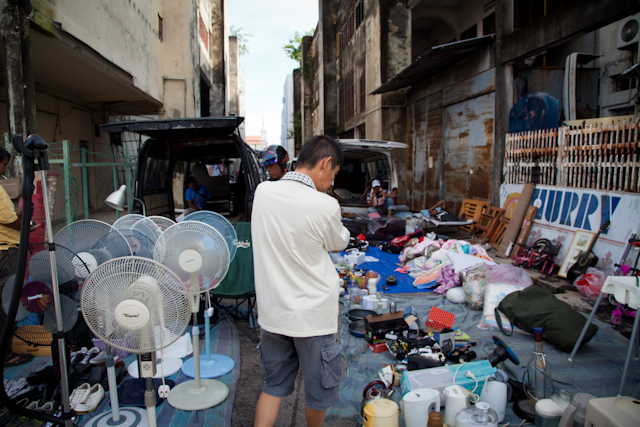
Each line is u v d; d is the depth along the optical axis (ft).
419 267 19.06
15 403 8.03
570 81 24.98
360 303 15.15
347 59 60.34
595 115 27.86
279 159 13.06
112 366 7.66
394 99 41.98
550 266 18.75
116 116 39.63
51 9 17.08
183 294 6.23
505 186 24.04
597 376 9.65
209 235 8.72
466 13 43.86
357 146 27.43
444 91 32.76
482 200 27.68
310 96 95.50
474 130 28.60
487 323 12.78
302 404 9.13
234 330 12.84
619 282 9.06
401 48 42.37
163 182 18.80
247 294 11.92
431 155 35.91
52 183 15.83
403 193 42.73
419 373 8.77
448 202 33.17
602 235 16.39
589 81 27.61
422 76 34.81
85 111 35.24
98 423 7.78
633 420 5.67
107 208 39.50
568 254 17.44
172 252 8.52
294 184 6.22
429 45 53.98
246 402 8.98
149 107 37.09
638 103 21.22
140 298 6.00
